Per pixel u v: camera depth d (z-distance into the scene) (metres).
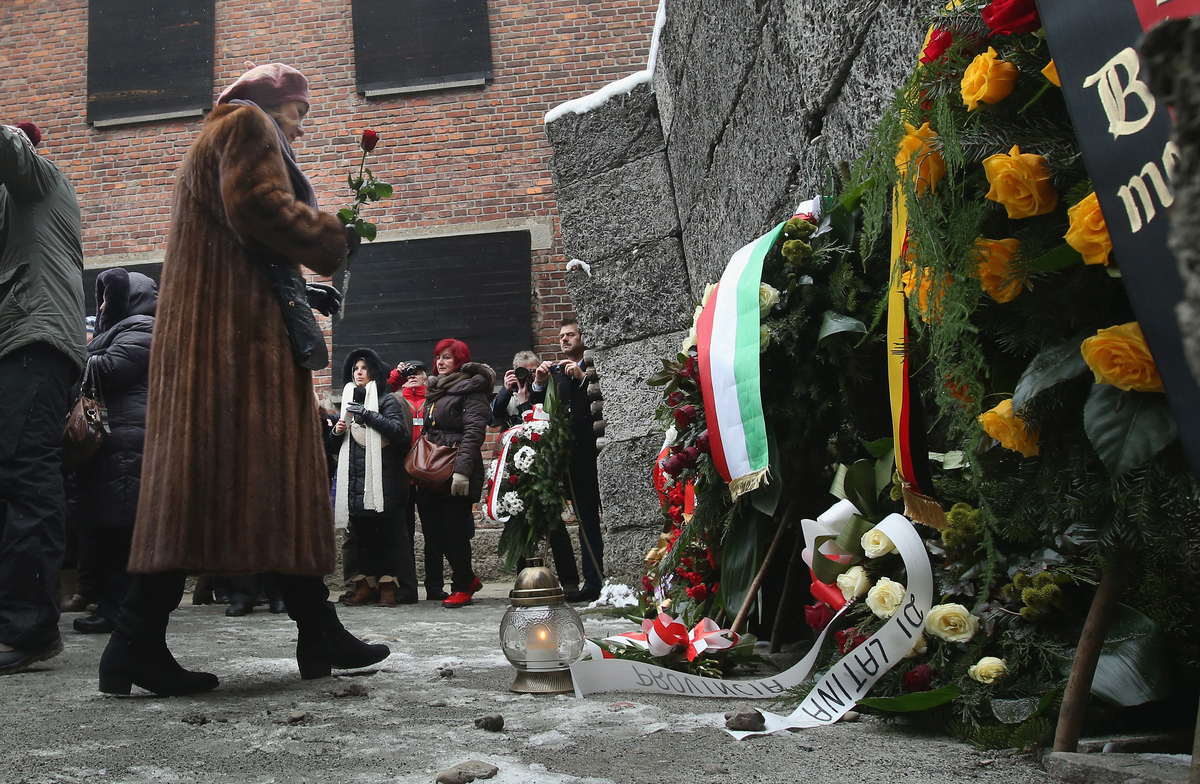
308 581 2.53
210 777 1.53
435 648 3.40
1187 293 0.36
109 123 10.38
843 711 1.84
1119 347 1.14
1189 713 1.57
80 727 1.98
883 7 2.54
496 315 9.76
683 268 5.63
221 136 2.42
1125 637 1.60
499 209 9.97
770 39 3.49
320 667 2.61
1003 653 1.74
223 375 2.35
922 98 1.52
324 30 10.34
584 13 10.18
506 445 5.86
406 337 9.73
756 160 3.91
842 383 2.57
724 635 2.51
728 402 2.57
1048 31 1.12
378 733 1.85
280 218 2.36
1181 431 0.95
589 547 5.98
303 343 2.45
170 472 2.29
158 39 10.48
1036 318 1.34
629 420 5.70
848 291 2.56
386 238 9.96
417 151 10.08
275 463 2.36
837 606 2.20
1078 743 1.46
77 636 4.20
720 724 1.86
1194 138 0.36
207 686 2.44
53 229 3.25
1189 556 1.58
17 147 3.05
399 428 5.99
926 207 1.46
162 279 2.48
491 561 8.73
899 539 1.90
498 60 10.16
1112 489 1.25
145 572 2.27
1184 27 0.35
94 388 4.24
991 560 1.70
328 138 10.14
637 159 5.85
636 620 4.02
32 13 10.72
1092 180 1.06
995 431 1.37
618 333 5.82
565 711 2.05
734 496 2.54
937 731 1.75
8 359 3.08
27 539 2.97
